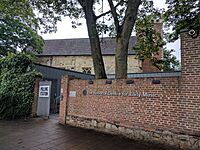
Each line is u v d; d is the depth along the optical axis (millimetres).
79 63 26094
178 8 10367
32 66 12828
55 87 15500
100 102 8375
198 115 5891
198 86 5973
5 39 22828
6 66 12547
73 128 8781
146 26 12930
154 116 6777
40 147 6012
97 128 8328
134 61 23328
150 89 6949
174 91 6422
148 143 6715
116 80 7941
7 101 11297
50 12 11984
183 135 6125
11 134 7508
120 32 8977
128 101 7484
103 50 25500
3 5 11258
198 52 6086
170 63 25422
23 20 23797
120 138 7277
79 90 9297
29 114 11570
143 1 11523
